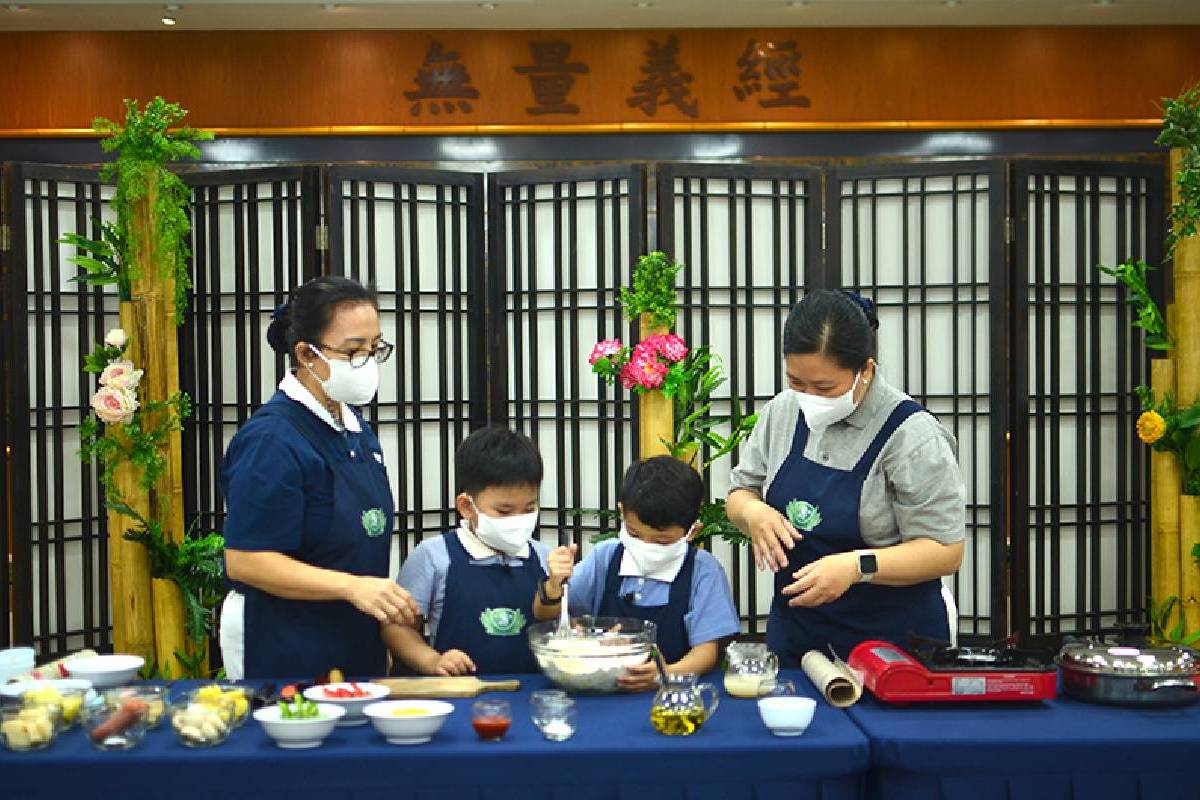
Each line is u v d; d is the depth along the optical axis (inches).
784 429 109.4
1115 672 89.3
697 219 202.1
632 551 106.0
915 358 205.5
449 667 100.0
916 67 256.5
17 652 101.0
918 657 93.7
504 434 105.0
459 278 205.5
